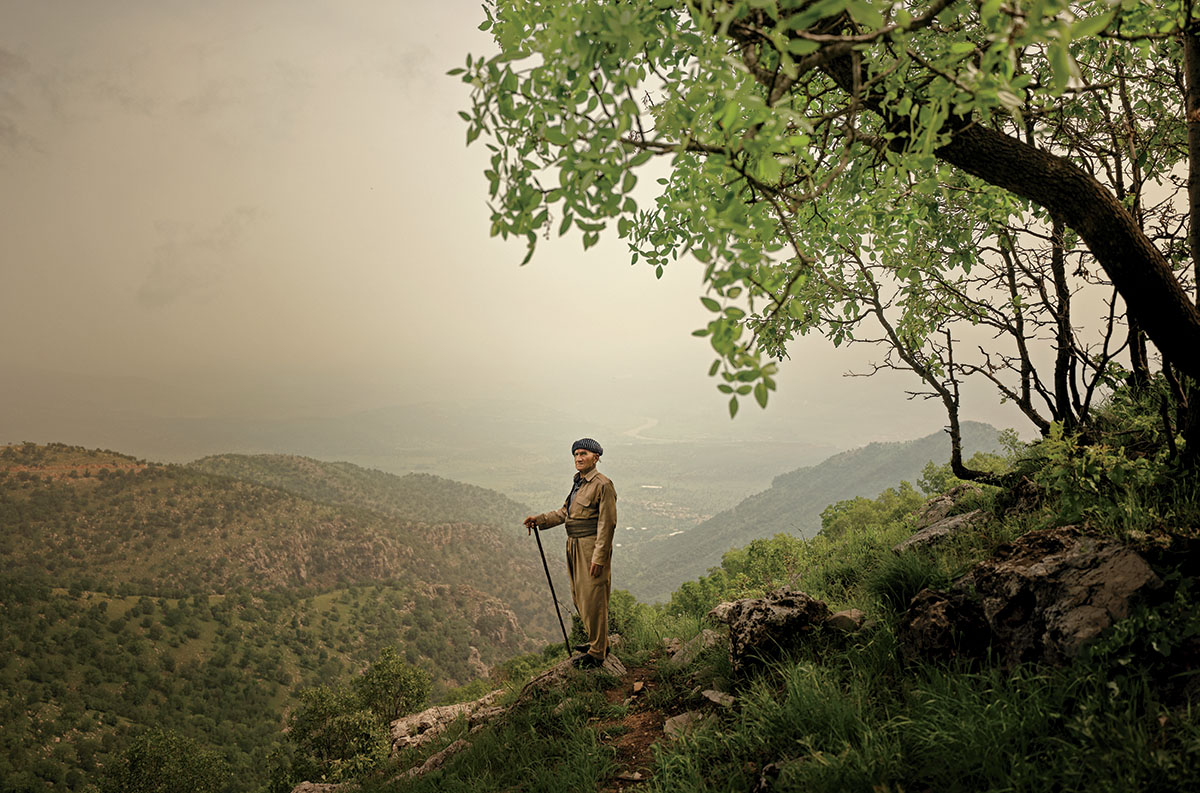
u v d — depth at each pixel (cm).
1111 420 629
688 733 441
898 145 308
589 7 244
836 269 598
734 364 186
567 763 452
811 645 477
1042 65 427
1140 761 238
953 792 275
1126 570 327
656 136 240
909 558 523
